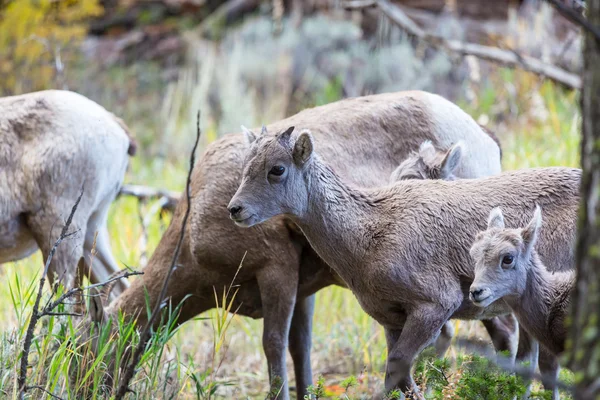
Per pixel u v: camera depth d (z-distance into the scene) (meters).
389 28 40.84
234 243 15.36
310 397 13.71
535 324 12.29
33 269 21.42
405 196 13.99
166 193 25.72
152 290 16.00
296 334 16.77
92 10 38.97
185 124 38.53
